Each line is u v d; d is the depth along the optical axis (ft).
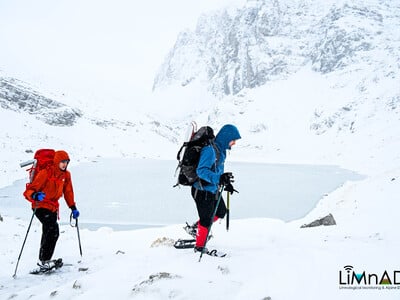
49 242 22.02
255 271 14.38
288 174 194.18
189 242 19.34
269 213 81.51
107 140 310.86
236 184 143.43
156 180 143.33
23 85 361.30
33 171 22.36
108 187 123.54
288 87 605.73
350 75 552.00
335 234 26.08
